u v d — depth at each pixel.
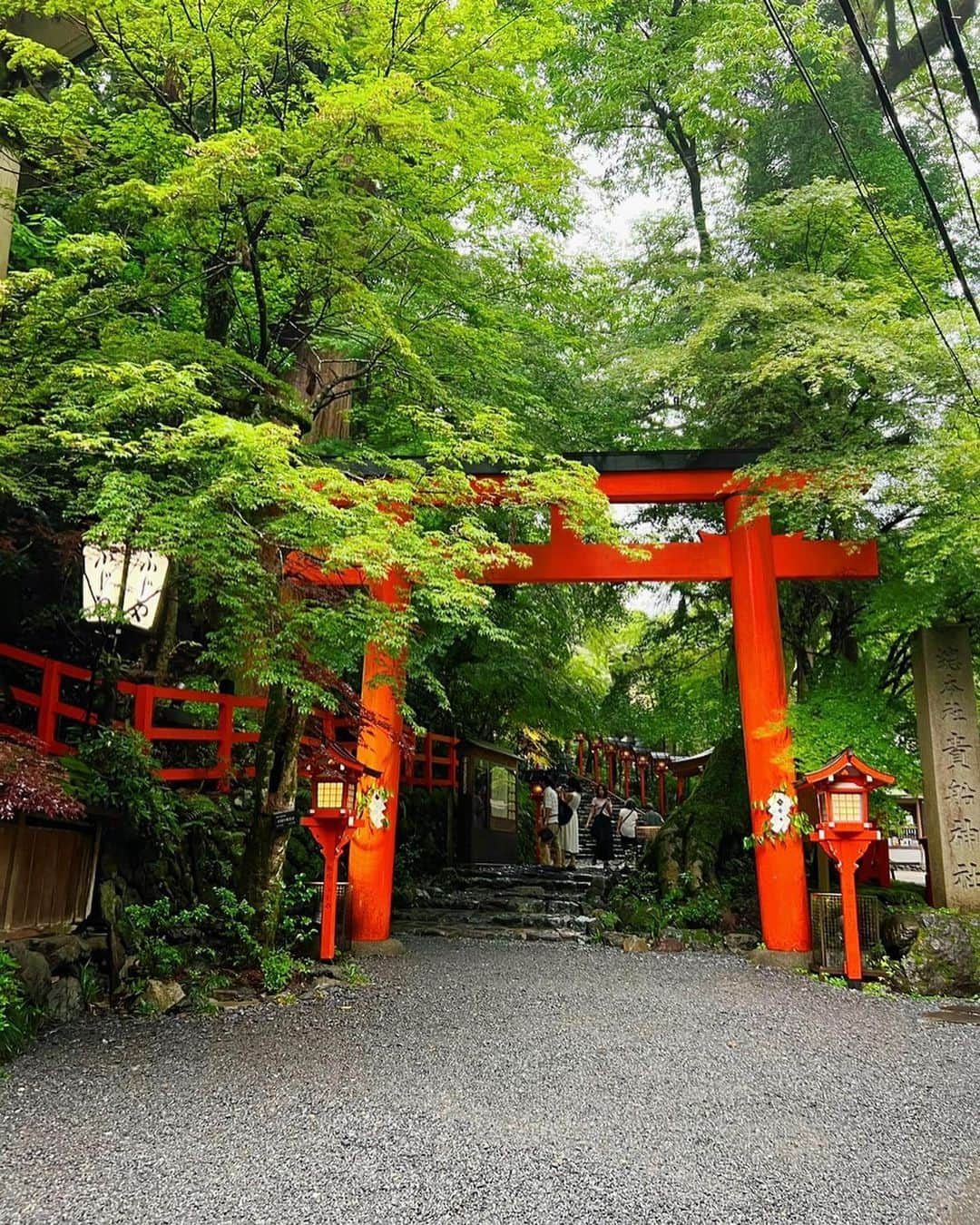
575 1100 4.77
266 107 7.87
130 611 7.08
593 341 12.55
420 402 8.84
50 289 6.73
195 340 7.09
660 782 21.84
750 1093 4.95
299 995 7.13
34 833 6.19
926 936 8.05
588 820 20.67
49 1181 3.65
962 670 8.92
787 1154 4.09
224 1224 3.31
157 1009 6.42
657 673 14.32
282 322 8.13
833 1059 5.69
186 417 6.61
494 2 7.45
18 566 8.89
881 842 10.63
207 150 5.96
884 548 9.72
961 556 8.09
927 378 8.77
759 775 9.25
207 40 6.96
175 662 12.02
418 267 8.28
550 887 13.51
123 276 8.14
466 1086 4.96
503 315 10.10
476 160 7.49
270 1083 4.94
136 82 7.77
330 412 11.33
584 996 7.38
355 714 8.61
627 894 11.52
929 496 8.02
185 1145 4.03
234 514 6.55
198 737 9.52
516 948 9.86
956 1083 5.25
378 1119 4.40
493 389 9.84
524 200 9.27
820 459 8.86
